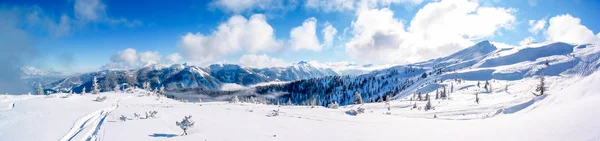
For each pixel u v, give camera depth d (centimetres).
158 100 8531
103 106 4006
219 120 2505
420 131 1836
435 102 8994
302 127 2173
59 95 6475
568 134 948
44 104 3728
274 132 1920
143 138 1638
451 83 18162
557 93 2158
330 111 4156
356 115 3522
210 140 1622
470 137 1405
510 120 1745
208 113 3144
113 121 2325
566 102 1750
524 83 15388
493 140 1223
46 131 1825
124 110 3303
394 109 7519
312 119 2795
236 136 1748
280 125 2269
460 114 4631
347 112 3991
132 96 8844
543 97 2400
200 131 1902
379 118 3078
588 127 934
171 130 1925
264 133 1873
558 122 1159
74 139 1670
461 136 1476
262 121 2514
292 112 3722
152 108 3778
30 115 2566
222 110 3769
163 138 1653
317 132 1927
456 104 7556
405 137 1641
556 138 956
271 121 2531
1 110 2997
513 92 11281
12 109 3094
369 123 2478
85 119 2506
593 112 1091
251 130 1981
